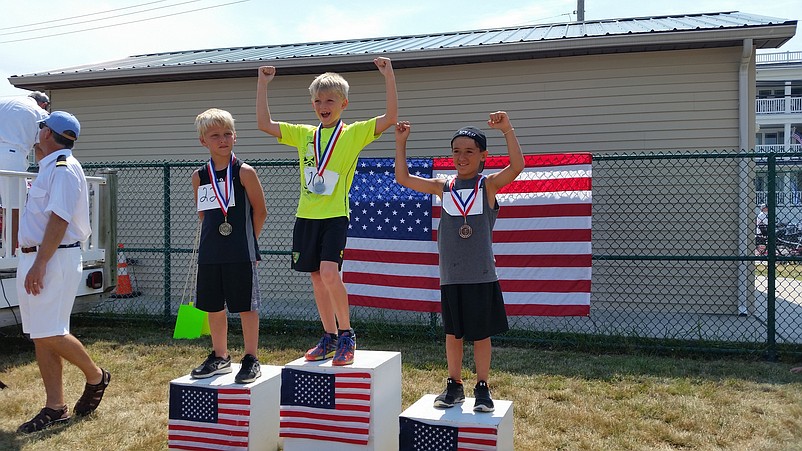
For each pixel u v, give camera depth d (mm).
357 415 3375
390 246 6629
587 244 6176
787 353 5961
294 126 3777
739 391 4914
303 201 3641
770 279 6008
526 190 6309
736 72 7898
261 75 3820
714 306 7949
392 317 7586
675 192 8070
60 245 4039
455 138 3428
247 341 3723
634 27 8797
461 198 3354
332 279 3449
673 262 8062
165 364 5750
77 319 7887
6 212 5719
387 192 6641
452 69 8742
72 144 4203
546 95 8445
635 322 7562
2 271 5684
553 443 3826
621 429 4055
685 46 7855
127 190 10125
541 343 6496
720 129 7961
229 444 3492
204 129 3709
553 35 8703
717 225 7941
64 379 5203
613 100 8250
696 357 6066
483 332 3250
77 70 10102
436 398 3418
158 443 3836
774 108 32094
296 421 3479
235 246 3674
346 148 3568
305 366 3484
